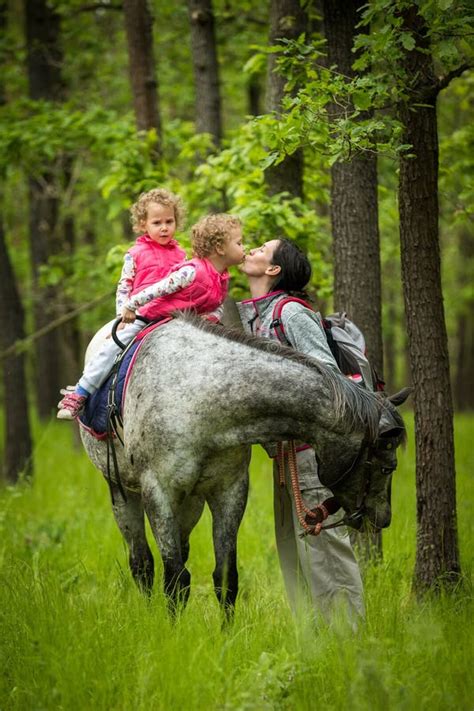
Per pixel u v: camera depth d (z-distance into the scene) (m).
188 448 8.29
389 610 9.03
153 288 8.62
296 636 7.99
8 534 13.86
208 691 7.23
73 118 18.03
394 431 8.00
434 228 9.84
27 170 21.20
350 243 11.68
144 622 8.38
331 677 7.49
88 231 31.55
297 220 12.84
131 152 15.65
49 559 12.30
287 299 8.73
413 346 10.01
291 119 9.12
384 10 9.10
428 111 9.58
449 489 10.00
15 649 8.09
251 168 14.32
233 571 8.73
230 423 8.22
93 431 9.43
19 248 35.28
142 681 7.23
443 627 8.41
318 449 8.23
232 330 8.42
